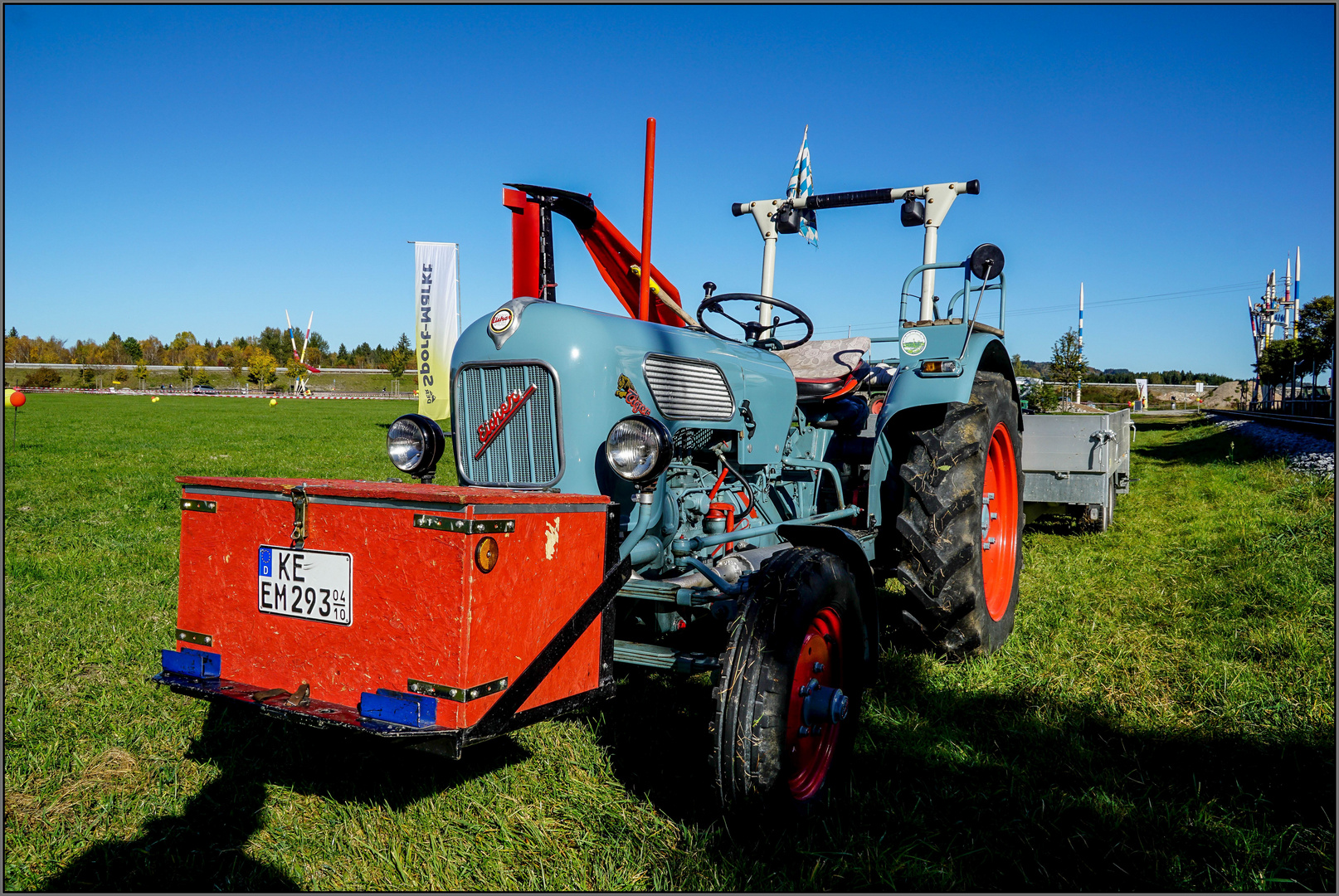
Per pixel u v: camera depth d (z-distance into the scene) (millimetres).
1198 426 28469
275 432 21078
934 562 3354
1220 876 2049
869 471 3887
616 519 2299
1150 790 2473
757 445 3455
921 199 4324
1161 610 4387
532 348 2631
